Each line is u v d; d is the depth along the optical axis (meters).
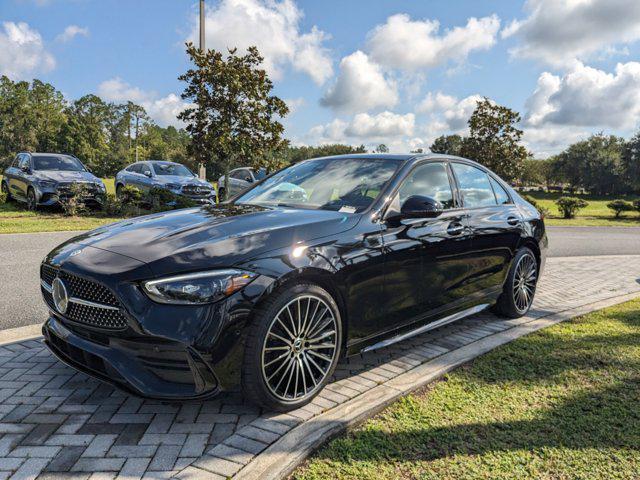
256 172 16.34
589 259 9.56
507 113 22.69
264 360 2.72
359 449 2.47
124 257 2.74
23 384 3.16
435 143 106.25
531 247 5.10
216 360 2.54
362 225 3.31
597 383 3.32
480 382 3.32
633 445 2.55
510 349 3.97
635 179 103.12
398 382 3.24
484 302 4.51
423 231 3.68
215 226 3.08
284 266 2.77
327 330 3.04
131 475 2.22
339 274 3.04
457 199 4.27
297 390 2.93
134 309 2.53
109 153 106.19
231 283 2.59
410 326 3.68
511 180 23.62
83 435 2.56
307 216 3.29
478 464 2.36
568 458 2.42
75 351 2.85
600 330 4.52
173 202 14.34
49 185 13.63
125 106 118.94
